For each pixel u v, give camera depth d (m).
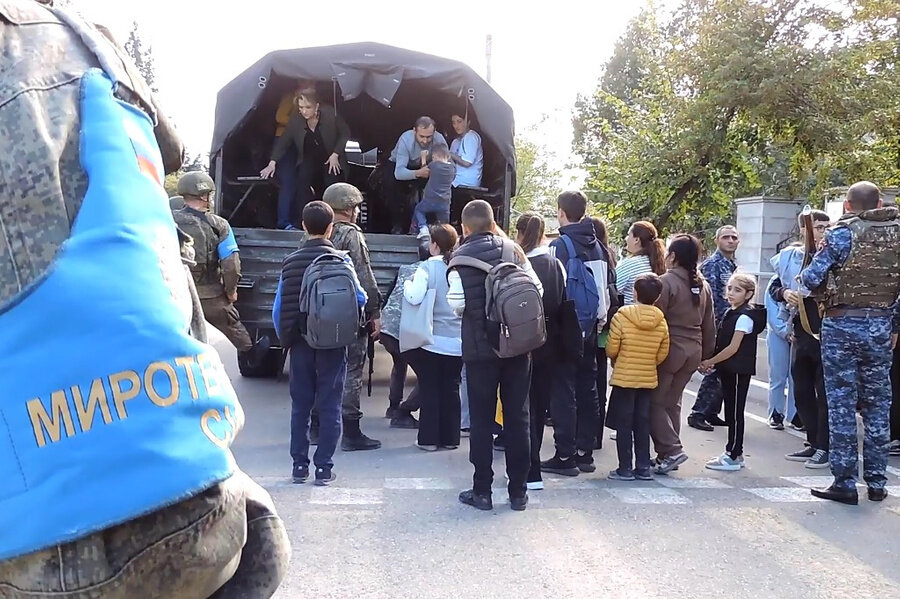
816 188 13.88
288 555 1.35
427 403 6.12
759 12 13.43
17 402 1.03
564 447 5.62
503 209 8.23
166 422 1.07
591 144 32.12
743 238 14.20
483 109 7.98
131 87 1.23
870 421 5.08
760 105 13.26
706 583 3.73
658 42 15.00
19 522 1.02
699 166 14.41
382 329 6.92
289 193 8.19
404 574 3.74
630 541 4.25
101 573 1.04
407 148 8.38
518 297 4.47
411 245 7.70
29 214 1.06
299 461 5.20
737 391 5.81
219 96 7.73
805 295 5.18
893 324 5.30
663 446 5.67
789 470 5.89
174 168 1.43
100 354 1.05
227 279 6.30
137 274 1.09
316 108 8.01
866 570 3.92
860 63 13.16
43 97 1.10
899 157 13.66
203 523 1.10
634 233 6.69
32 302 1.04
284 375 9.38
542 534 4.32
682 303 5.61
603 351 6.31
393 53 7.76
